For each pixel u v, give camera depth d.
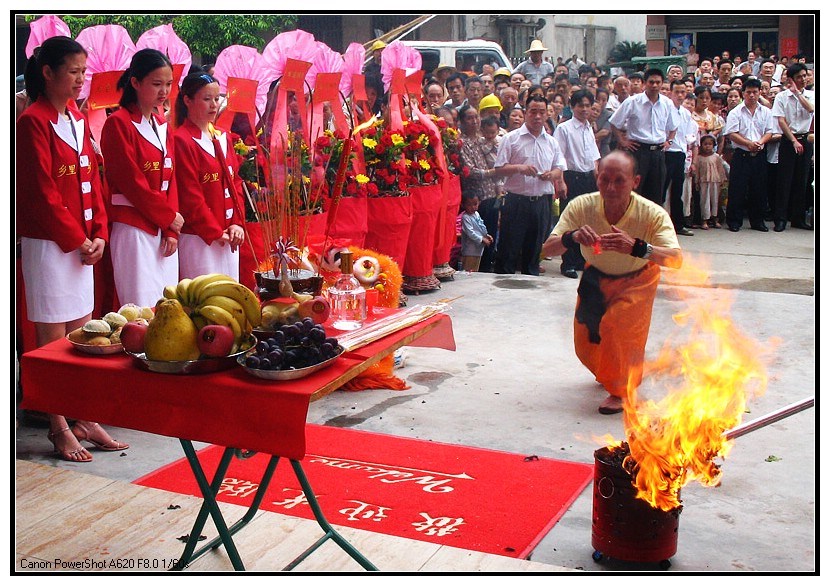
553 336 6.55
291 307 3.12
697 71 13.48
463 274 8.48
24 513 3.43
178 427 2.81
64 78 4.09
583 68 13.36
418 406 5.13
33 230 4.14
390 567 3.09
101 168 4.84
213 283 2.93
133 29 13.07
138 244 4.61
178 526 3.37
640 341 4.90
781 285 8.28
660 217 4.81
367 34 15.12
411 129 7.22
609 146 9.70
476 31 15.57
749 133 10.85
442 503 3.83
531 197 8.34
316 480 4.06
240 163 5.57
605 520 3.31
